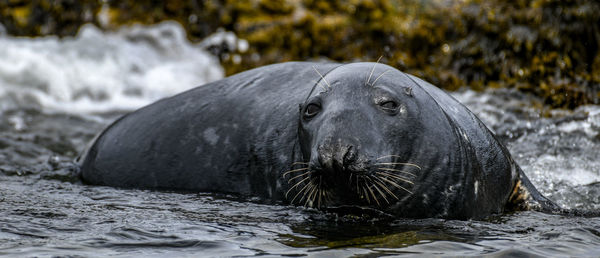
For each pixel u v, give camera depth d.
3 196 21.27
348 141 16.73
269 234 17.16
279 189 20.48
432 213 19.06
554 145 28.84
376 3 56.22
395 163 17.84
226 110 22.86
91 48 54.53
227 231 17.39
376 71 18.92
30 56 51.03
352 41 55.09
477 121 21.72
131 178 23.86
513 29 45.81
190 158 22.83
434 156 18.62
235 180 21.75
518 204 21.56
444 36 50.38
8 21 59.72
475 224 18.62
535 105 37.38
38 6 60.62
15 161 27.83
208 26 61.09
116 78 52.97
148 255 15.22
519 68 44.66
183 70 56.12
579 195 22.92
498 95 40.09
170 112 24.19
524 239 16.80
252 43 57.59
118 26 61.53
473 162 19.66
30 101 47.25
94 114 44.00
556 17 44.97
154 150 23.69
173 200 21.27
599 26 44.31
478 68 46.41
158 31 59.84
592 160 26.66
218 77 57.00
